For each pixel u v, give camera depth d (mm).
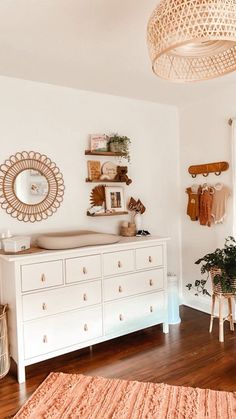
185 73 1613
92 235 2650
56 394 2062
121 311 2732
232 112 3096
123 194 3277
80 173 3051
